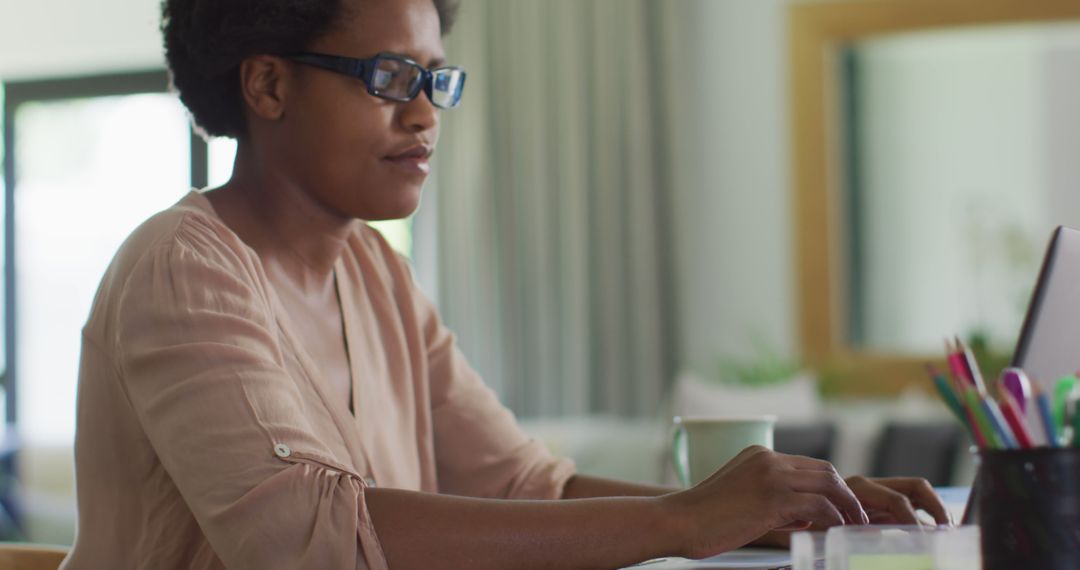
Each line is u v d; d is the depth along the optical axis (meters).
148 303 1.01
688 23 5.09
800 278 4.94
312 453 0.95
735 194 5.05
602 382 5.01
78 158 5.37
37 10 5.28
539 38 5.01
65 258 5.39
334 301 1.29
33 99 5.40
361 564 0.91
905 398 4.72
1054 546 0.65
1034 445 0.66
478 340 5.04
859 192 4.89
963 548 0.66
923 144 4.82
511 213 5.04
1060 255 0.96
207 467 0.93
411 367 1.39
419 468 1.37
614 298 4.97
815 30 4.95
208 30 1.20
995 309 4.72
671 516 0.92
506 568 0.92
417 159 1.22
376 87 1.18
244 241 1.22
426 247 5.16
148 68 5.33
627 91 4.95
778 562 1.11
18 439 4.72
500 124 5.05
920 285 4.81
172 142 5.28
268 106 1.21
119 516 1.07
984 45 4.77
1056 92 4.70
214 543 0.93
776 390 4.44
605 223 4.98
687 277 4.96
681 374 4.95
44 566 1.21
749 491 0.92
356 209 1.22
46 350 5.41
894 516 1.09
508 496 1.43
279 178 1.23
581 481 1.43
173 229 1.07
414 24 1.21
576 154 4.98
